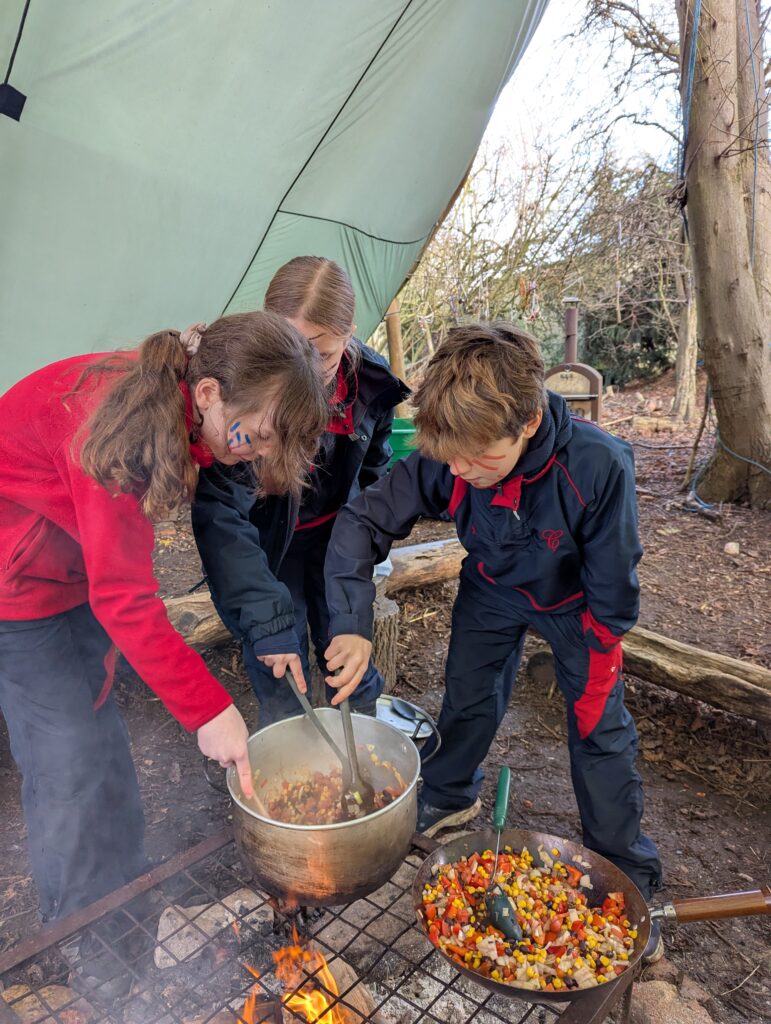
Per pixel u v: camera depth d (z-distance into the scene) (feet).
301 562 7.27
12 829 7.39
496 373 4.45
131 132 9.27
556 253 28.73
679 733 8.99
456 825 7.29
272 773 4.63
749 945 6.21
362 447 6.66
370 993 4.82
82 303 10.19
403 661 10.94
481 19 11.25
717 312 16.92
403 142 12.37
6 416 4.43
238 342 3.84
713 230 16.48
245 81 9.71
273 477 4.20
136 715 9.30
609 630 5.28
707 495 18.30
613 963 3.91
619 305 33.09
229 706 4.15
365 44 10.27
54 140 8.77
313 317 5.32
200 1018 4.33
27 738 5.04
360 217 13.10
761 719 8.38
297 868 3.80
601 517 4.96
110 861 5.42
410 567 12.19
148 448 3.82
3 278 9.36
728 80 15.79
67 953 5.37
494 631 6.18
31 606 4.76
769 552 15.08
